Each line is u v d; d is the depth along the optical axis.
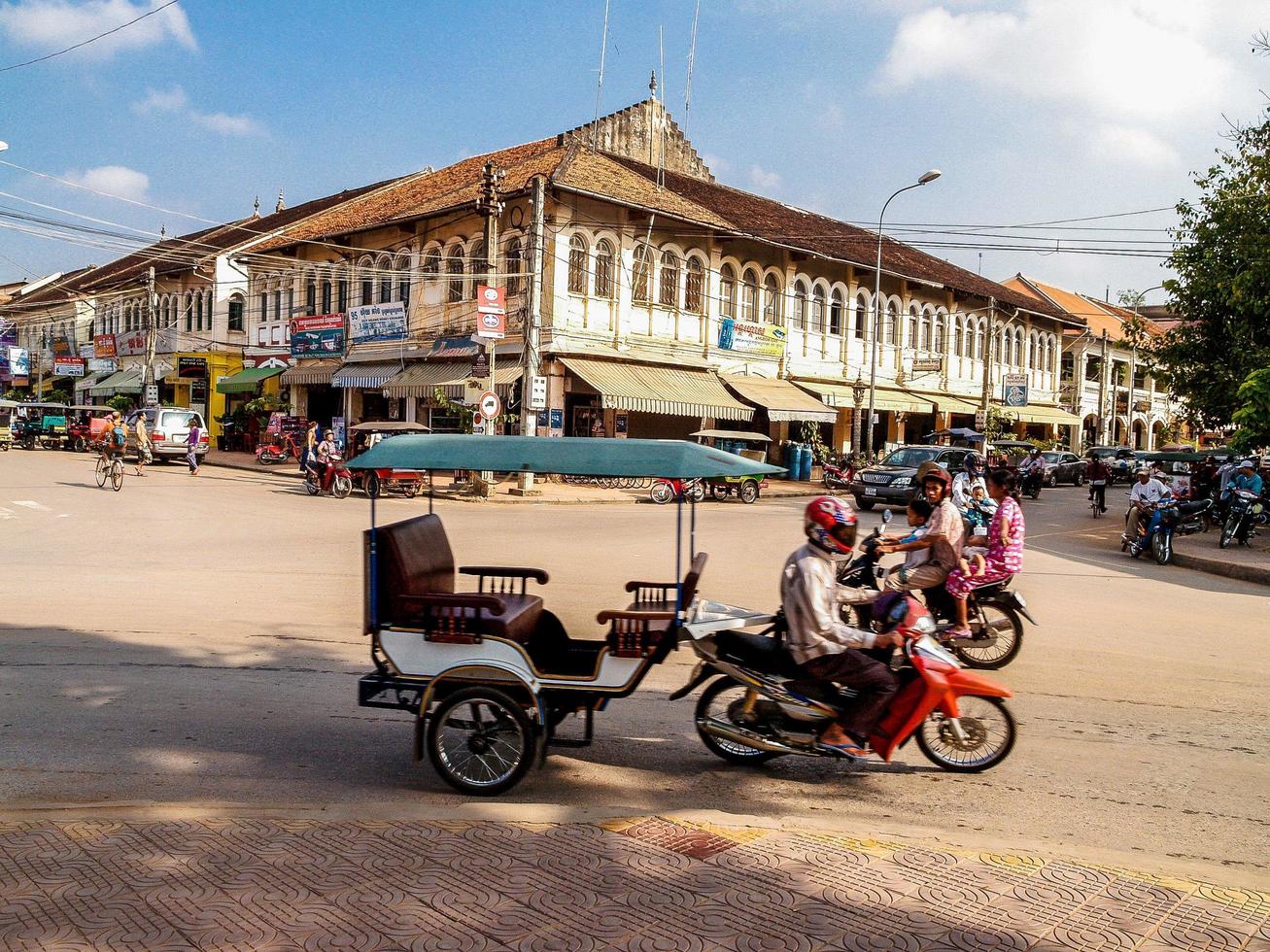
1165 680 7.57
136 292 45.44
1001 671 7.79
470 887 3.55
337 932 3.21
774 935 3.23
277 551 13.54
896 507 21.94
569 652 5.70
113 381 46.47
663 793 5.05
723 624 5.23
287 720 6.12
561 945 3.15
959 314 41.38
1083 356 50.16
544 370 26.62
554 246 26.17
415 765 5.39
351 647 8.00
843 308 35.62
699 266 30.42
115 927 3.21
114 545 13.94
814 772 5.44
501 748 4.96
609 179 28.09
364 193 41.03
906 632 5.27
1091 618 10.30
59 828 4.02
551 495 23.94
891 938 3.22
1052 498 30.77
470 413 23.94
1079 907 3.44
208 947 3.10
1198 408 20.89
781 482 31.41
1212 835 4.58
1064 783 5.29
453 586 6.05
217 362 39.59
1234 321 19.55
